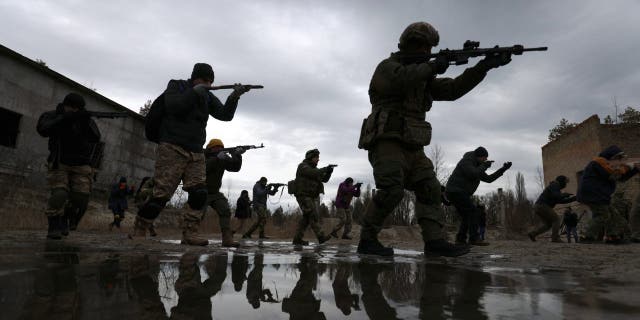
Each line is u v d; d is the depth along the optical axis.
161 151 3.55
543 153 23.48
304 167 6.14
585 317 0.87
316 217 6.28
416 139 2.78
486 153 5.68
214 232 12.72
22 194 9.14
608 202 5.94
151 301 0.95
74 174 4.02
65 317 0.76
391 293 1.17
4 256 1.85
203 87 3.63
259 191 9.89
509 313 0.91
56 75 11.37
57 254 2.02
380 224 2.87
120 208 9.88
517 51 2.83
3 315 0.76
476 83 2.97
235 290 1.17
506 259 2.57
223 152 4.41
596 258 2.66
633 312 0.92
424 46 3.00
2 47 9.91
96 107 12.88
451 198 5.60
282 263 2.03
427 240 2.88
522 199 26.59
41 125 3.71
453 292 1.19
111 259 1.86
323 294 1.14
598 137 17.92
